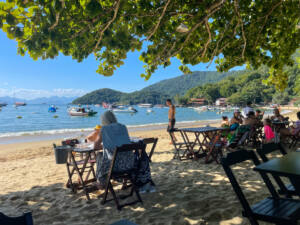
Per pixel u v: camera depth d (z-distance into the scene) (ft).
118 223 5.93
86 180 15.83
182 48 17.42
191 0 14.62
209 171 19.15
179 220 11.10
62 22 10.95
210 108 472.85
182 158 24.64
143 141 15.66
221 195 13.83
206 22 15.35
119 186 16.33
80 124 135.64
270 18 18.52
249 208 8.03
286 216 7.52
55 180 18.61
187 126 87.35
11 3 9.07
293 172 6.91
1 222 4.07
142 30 13.66
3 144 47.39
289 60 21.49
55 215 12.25
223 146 22.41
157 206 12.83
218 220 10.89
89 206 13.17
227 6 16.70
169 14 14.79
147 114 281.33
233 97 618.03
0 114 267.80
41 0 8.74
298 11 17.60
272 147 10.69
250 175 17.52
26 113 295.89
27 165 25.08
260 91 588.91
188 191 14.79
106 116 13.61
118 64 18.60
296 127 27.81
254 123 28.40
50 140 52.54
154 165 22.22
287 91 481.46
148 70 17.74
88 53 12.31
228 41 18.61
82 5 11.02
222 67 22.03
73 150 14.20
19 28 9.75
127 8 12.61
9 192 16.12
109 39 11.43
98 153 13.47
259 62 20.98
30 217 4.48
